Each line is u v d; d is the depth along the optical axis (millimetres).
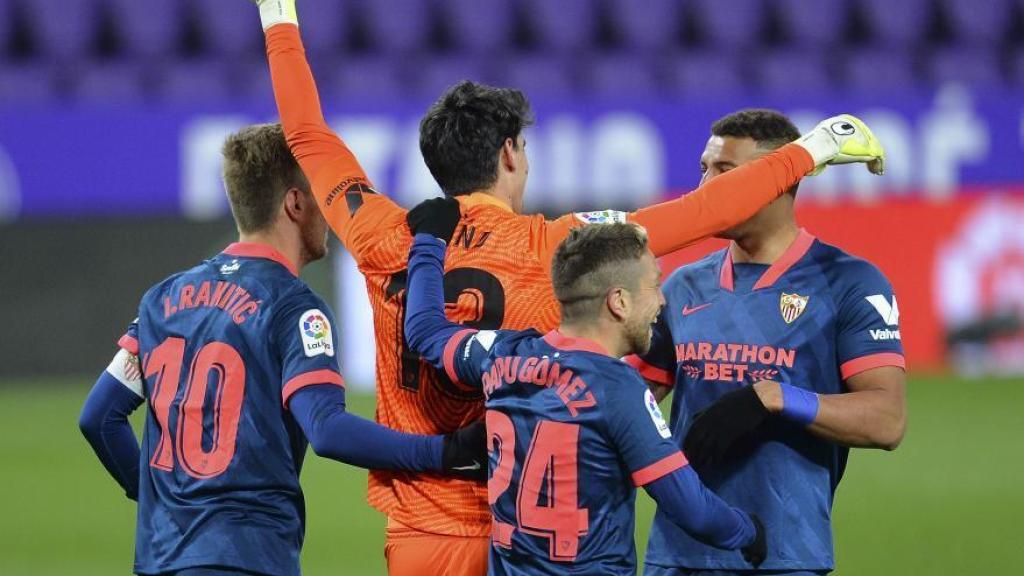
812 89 49219
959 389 40938
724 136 12609
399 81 49562
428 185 42094
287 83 12719
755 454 11953
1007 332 42906
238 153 12250
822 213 42875
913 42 50750
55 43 50250
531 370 11094
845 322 12023
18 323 43844
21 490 30375
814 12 50875
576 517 10938
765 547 11391
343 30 50156
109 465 12844
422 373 11852
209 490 11586
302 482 31984
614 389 10914
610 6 51344
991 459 32344
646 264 11125
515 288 11789
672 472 10820
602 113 42500
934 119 42812
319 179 12344
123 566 24062
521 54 50469
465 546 11680
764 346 12086
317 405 11375
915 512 27609
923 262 42906
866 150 12125
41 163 43469
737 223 11828
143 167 43438
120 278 43656
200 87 49625
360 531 26766
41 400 41094
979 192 42781
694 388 12359
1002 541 25141
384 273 12062
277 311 11836
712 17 50875
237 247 12336
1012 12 50688
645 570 12617
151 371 12062
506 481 11117
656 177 42344
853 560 24047
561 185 42375
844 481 30750
